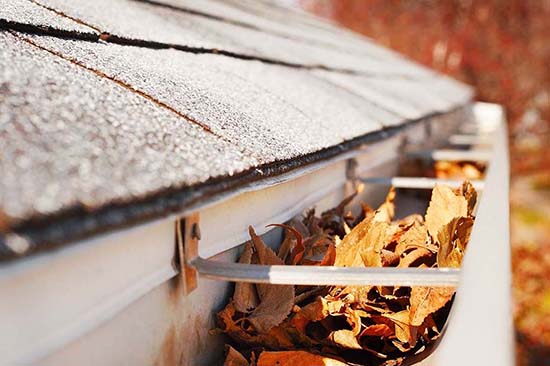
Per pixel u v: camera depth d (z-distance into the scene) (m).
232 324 0.38
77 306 0.26
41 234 0.22
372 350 0.37
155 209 0.26
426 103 1.09
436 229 0.45
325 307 0.38
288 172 0.39
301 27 1.40
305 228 0.49
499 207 0.41
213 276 0.34
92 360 0.27
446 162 1.01
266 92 0.53
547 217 2.73
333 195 0.60
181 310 0.34
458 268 0.36
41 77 0.31
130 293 0.29
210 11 0.85
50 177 0.24
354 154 0.56
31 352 0.24
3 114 0.26
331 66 0.92
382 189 0.81
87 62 0.37
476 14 3.43
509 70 3.35
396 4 3.71
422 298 0.37
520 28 3.36
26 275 0.24
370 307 0.38
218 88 0.46
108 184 0.25
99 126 0.29
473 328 0.25
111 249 0.28
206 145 0.33
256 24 0.98
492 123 1.75
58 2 0.48
